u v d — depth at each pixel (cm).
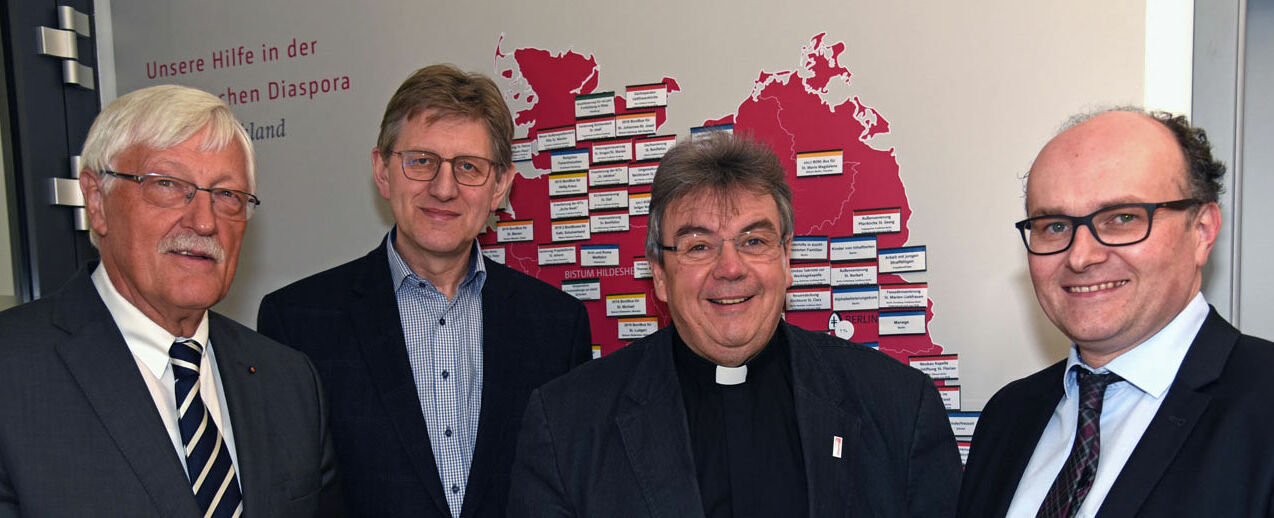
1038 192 104
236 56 234
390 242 175
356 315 165
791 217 134
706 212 126
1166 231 96
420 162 157
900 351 178
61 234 228
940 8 173
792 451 130
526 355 169
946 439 133
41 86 223
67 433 110
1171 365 100
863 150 179
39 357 112
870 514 125
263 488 127
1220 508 88
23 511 105
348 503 156
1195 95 156
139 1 242
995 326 171
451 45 214
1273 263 178
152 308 122
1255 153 178
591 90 201
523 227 209
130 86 244
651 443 128
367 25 221
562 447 133
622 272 200
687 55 192
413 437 155
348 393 159
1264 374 93
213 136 121
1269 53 175
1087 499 100
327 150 226
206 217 118
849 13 179
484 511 157
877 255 179
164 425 119
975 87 171
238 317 236
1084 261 97
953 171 173
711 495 127
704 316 128
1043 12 166
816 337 147
